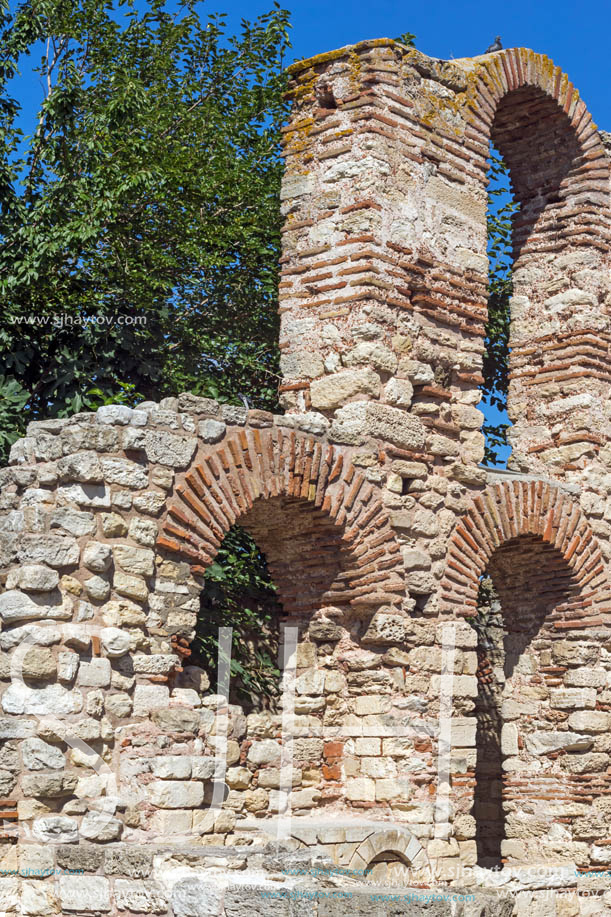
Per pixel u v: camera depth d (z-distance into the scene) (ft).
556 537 45.60
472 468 42.57
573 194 49.39
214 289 63.31
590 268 48.65
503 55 46.09
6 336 51.80
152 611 32.94
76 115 58.29
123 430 32.99
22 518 31.96
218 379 60.18
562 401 48.26
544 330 49.26
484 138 44.65
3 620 31.32
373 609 38.88
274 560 40.75
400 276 40.96
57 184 54.08
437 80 43.29
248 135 67.67
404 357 40.86
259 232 63.62
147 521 33.09
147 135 61.46
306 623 39.93
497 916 35.37
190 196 61.26
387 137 41.09
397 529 39.81
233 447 35.50
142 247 58.75
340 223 40.88
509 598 48.14
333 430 38.42
